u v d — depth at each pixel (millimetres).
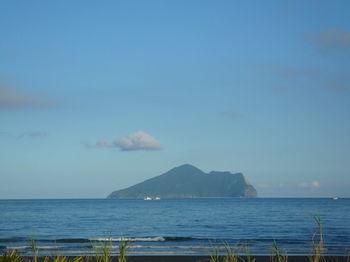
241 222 59062
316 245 6711
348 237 35406
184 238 37656
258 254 24766
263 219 63969
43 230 50625
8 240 35844
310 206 114062
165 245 32594
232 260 7660
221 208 106625
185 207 117250
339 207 103812
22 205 140750
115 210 98312
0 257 5938
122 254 7129
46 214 81000
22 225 56906
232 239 37812
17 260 6023
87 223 60000
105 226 55531
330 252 23797
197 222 60344
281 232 44531
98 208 111375
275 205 126812
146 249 29859
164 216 74625
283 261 7570
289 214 75000
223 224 56281
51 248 28641
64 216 74938
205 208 107750
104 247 6992
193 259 22000
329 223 52594
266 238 38531
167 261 21734
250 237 39969
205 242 35062
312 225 51688
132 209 103438
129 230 50406
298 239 36781
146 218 69625
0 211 93062
